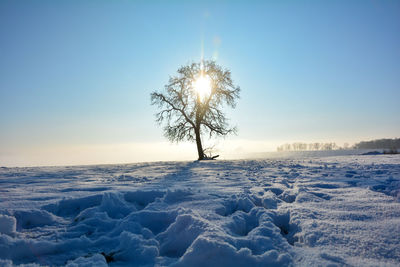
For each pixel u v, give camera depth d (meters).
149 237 2.70
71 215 3.75
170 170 10.62
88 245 2.59
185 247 2.51
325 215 3.00
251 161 15.55
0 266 2.01
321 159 14.78
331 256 2.03
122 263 2.26
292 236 2.71
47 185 6.19
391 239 2.30
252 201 3.93
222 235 2.33
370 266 1.88
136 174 9.02
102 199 3.80
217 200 3.88
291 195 4.19
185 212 3.09
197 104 22.81
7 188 5.66
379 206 3.30
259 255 2.08
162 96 22.78
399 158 13.13
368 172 7.36
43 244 2.46
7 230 2.74
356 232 2.48
